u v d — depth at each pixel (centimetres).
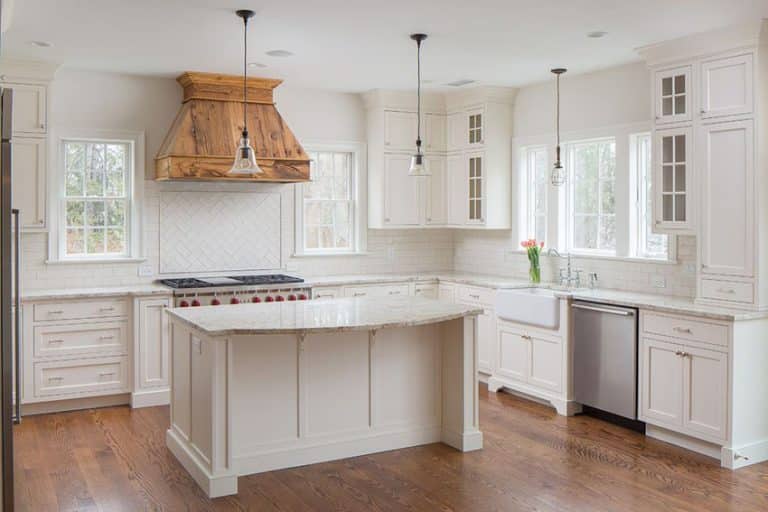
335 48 527
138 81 627
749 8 423
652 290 564
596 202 629
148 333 582
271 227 691
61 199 612
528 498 391
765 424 454
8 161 299
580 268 632
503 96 692
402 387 474
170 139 608
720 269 471
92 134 611
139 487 407
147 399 584
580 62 577
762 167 450
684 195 498
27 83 562
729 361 438
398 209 722
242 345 421
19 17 446
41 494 397
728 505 382
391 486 408
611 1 412
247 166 461
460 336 468
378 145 712
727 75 466
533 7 426
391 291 696
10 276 301
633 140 586
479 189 705
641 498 392
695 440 469
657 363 485
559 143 650
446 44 516
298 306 475
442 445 480
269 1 414
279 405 434
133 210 632
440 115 739
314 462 444
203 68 594
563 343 558
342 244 739
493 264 732
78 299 562
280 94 688
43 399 554
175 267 649
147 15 441
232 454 397
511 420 542
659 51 507
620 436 502
